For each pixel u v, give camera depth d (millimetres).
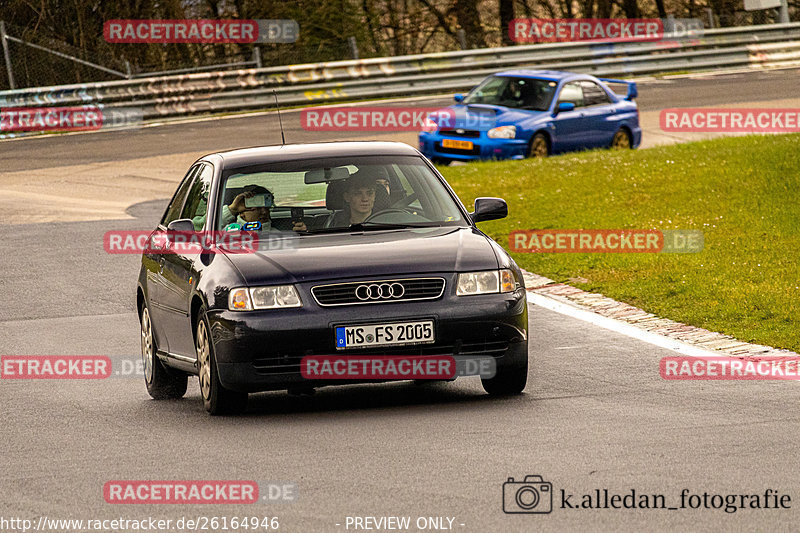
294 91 126688
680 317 40375
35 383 36250
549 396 30359
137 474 24078
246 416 29891
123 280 54094
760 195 56438
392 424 27547
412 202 32719
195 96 122812
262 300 28609
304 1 148250
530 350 37188
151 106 120312
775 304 39875
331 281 28672
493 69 134000
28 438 28391
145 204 76312
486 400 30188
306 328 28297
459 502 21031
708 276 44844
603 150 83500
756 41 144750
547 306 44219
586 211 59406
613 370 33656
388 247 30016
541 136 84625
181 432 28031
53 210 74375
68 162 94938
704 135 94188
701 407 28344
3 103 114562
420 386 33531
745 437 25078
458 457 24047
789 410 27703
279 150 34188
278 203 32281
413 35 155500
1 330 44812
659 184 62469
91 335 43531
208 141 102938
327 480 22797
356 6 150250
